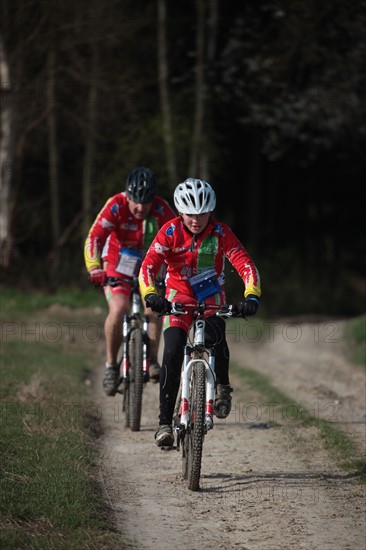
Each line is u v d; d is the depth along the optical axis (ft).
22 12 153.89
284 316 186.80
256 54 155.94
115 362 64.90
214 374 48.01
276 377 88.74
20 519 40.34
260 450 57.47
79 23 157.48
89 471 51.01
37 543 36.94
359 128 153.58
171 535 40.98
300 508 44.93
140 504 45.83
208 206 47.78
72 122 173.06
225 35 171.63
